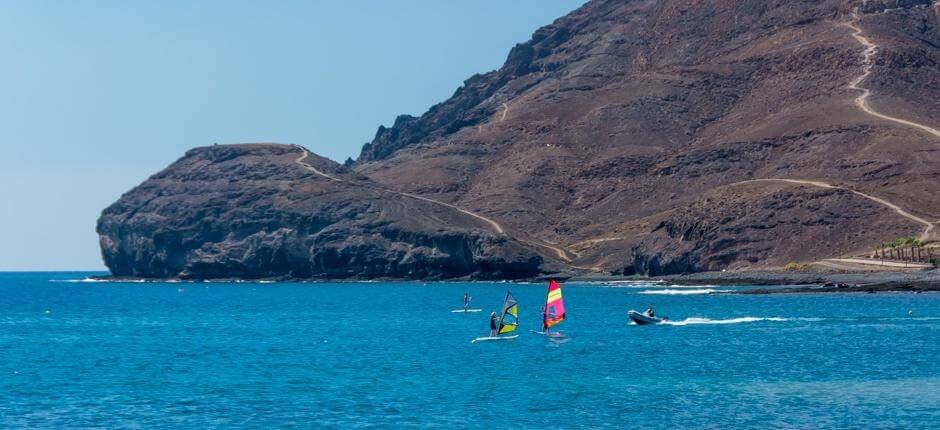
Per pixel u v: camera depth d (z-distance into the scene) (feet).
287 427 410.72
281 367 575.79
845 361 558.15
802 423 403.54
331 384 508.53
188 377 541.34
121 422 424.05
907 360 558.56
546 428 403.34
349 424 414.62
